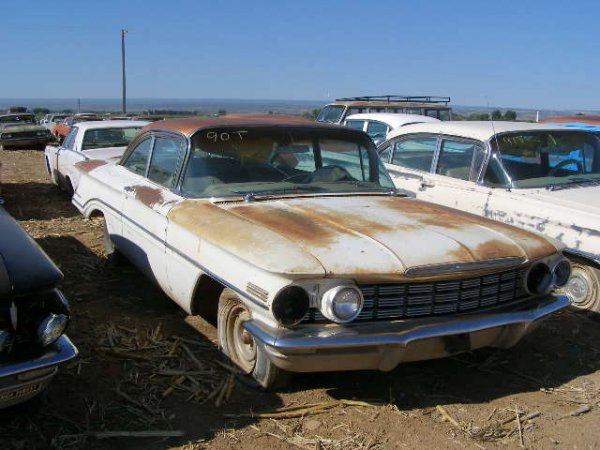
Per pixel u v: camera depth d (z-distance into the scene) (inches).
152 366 156.6
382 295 130.6
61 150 409.4
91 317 186.9
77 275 227.1
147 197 186.4
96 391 143.4
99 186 226.4
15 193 422.9
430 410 142.9
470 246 140.2
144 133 213.5
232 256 139.3
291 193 174.2
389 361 129.7
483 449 128.3
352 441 128.5
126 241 201.6
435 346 134.6
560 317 205.6
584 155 252.8
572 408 147.2
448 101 585.9
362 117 498.6
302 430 132.0
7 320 115.0
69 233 295.0
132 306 198.5
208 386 148.1
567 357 176.2
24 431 126.7
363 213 157.6
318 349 125.0
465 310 139.6
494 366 168.2
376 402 144.5
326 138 195.8
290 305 125.0
